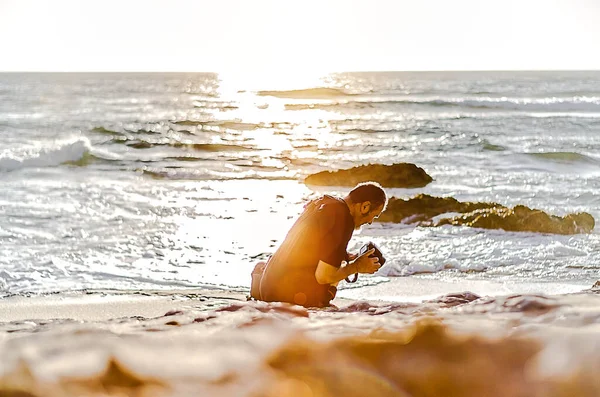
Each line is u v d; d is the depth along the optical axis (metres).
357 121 42.75
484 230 10.88
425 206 12.08
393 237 10.45
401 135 34.44
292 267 4.61
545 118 42.91
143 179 19.34
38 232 10.48
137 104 57.62
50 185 16.80
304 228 4.62
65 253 9.05
